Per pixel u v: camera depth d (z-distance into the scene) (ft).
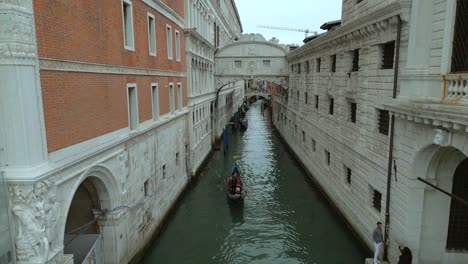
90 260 28.78
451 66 26.48
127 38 38.45
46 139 22.98
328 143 58.85
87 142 28.37
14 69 20.34
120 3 35.17
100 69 30.60
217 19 119.55
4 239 20.65
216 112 110.42
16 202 21.30
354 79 45.09
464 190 31.68
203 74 87.04
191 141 69.10
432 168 30.83
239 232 48.83
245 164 86.99
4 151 21.03
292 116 96.94
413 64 30.22
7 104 20.61
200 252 43.32
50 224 23.13
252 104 285.64
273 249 44.14
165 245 44.88
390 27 34.27
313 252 43.06
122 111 35.63
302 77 82.33
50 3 23.40
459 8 25.58
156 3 47.57
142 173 41.11
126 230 36.01
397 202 33.78
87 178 30.78
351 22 42.65
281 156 95.76
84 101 27.91
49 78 23.39
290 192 65.57
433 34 28.12
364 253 41.65
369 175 40.60
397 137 33.65
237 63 103.40
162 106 51.03
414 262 32.24
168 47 55.31
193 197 62.90
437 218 31.86
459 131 24.67
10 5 19.62
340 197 51.98
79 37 27.12
